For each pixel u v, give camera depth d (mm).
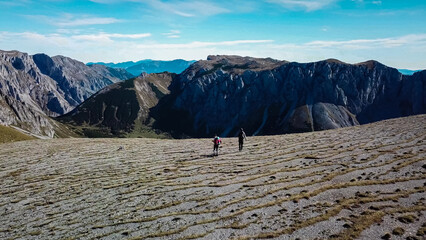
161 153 52438
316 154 39719
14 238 23188
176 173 37000
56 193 33125
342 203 22344
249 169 35719
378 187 24859
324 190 25547
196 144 62281
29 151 61562
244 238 19047
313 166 33844
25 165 48094
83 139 83562
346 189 25219
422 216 18969
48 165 47188
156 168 40469
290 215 21578
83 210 27484
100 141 76000
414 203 20953
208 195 27953
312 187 26781
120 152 55906
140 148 60094
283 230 19375
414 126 55812
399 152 35781
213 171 36344
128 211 26125
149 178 35688
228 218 22391
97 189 33281
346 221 19547
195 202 26547
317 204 22906
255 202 24922
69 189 34156
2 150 64562
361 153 37469
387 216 19516
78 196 31469
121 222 23938
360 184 25828
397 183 25297
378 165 31219
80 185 35344
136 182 34500
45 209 28656
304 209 22312
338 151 40031
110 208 27297
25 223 25859
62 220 25688
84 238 21859
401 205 20891
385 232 17609
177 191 30047
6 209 29578
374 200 22188
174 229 21594
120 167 42812
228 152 48250
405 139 43594
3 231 24672
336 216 20469
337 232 18312
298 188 26969
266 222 20969
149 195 29688
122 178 36812
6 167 47375
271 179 30641
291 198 24531
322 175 30016
